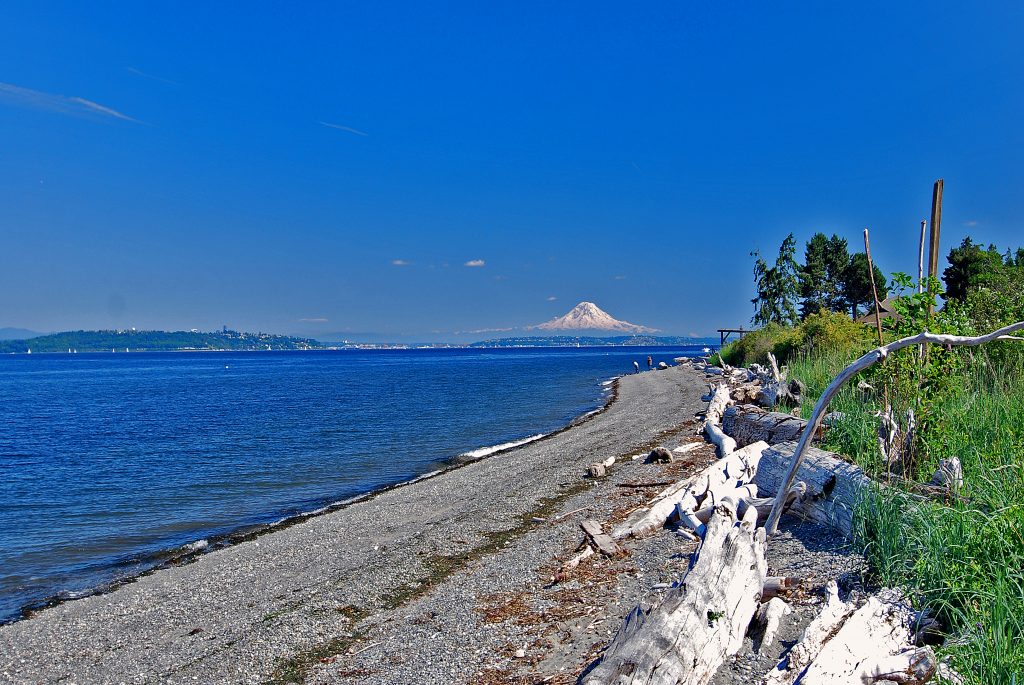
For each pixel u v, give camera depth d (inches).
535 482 634.8
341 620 349.7
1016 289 572.4
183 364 6392.7
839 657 175.6
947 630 193.0
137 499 695.1
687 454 639.8
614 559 353.4
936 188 353.1
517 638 278.8
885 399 361.1
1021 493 242.7
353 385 2546.8
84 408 1785.2
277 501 674.2
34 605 414.3
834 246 2696.9
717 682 192.9
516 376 3034.0
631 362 5027.1
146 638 350.9
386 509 597.3
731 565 222.7
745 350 1889.8
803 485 308.7
